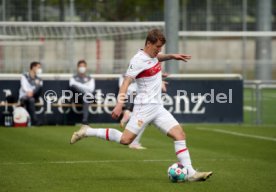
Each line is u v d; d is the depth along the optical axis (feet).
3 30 260.21
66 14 309.22
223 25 348.59
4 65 263.70
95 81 190.39
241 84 193.36
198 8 349.41
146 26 235.20
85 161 118.52
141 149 136.05
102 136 100.37
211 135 165.68
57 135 162.30
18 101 187.62
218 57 440.86
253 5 398.42
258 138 159.43
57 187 94.22
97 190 92.12
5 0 280.72
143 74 97.66
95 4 317.63
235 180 100.32
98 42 267.59
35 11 291.58
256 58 343.26
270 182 98.78
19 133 166.81
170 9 209.15
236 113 193.67
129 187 94.22
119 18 332.60
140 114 98.27
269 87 198.80
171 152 131.64
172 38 209.15
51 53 314.55
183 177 97.91
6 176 102.89
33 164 114.93
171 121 98.43
